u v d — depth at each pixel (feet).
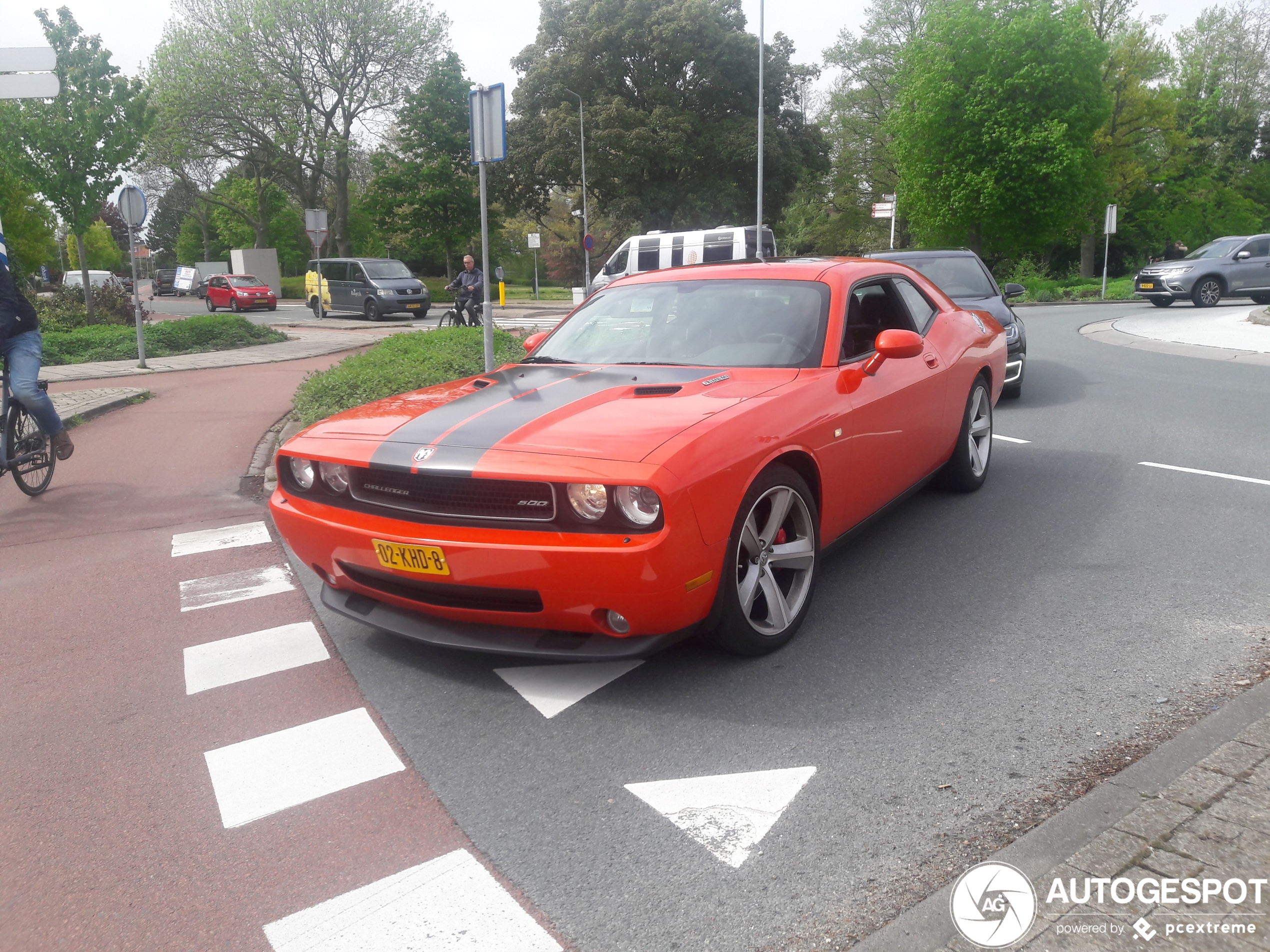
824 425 12.16
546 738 10.06
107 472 24.76
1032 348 47.47
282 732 10.52
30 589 16.02
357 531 11.10
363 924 7.26
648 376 12.96
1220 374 34.96
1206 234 161.58
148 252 133.49
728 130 144.15
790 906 7.17
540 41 152.05
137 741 10.53
